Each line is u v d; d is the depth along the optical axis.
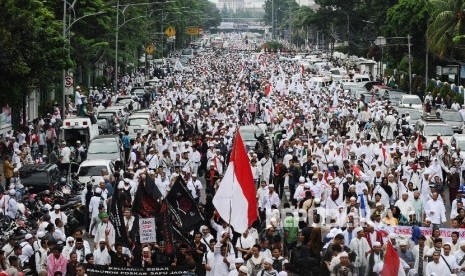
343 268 21.39
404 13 95.25
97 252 23.08
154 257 22.39
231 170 21.94
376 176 32.22
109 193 32.09
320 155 38.62
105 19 76.94
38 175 36.34
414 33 94.88
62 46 50.19
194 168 39.94
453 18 78.38
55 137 51.56
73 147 47.91
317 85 90.81
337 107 64.56
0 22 45.84
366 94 79.12
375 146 39.69
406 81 96.25
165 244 22.16
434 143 43.53
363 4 134.25
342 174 30.91
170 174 37.38
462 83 91.81
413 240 23.98
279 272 20.94
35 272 23.31
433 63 96.00
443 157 39.41
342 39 144.50
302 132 48.56
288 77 103.75
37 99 68.75
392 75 105.44
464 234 24.39
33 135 49.72
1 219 29.27
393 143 42.47
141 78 108.88
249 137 46.75
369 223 23.80
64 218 28.05
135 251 22.75
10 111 51.47
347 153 39.72
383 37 102.81
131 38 95.00
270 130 56.91
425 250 22.86
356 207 26.44
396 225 25.53
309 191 27.09
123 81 101.81
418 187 33.84
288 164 38.66
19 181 35.09
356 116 59.31
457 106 70.56
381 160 36.16
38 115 64.44
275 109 60.44
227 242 22.33
